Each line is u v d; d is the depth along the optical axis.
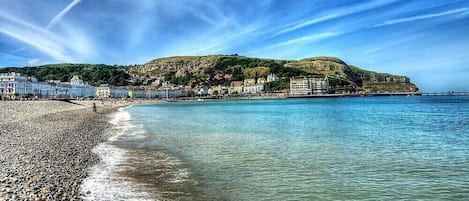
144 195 13.35
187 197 13.21
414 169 17.53
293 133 33.41
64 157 19.52
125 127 40.88
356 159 20.05
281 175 16.42
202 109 100.19
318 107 108.00
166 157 20.86
